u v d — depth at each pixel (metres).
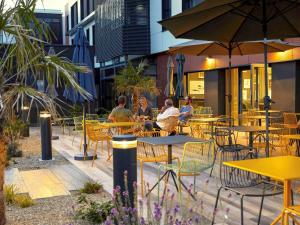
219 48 9.30
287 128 8.52
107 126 8.37
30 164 8.39
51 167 8.02
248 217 4.68
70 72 4.43
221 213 4.78
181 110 12.27
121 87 17.03
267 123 5.87
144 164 7.95
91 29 29.17
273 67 12.70
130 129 9.09
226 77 15.62
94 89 9.47
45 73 4.29
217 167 7.23
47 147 8.91
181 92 14.41
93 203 4.79
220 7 5.38
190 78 17.88
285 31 6.84
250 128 7.05
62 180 6.78
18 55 4.01
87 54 9.55
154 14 18.72
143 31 19.03
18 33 3.95
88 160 8.78
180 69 14.45
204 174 6.87
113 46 20.80
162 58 18.61
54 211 4.95
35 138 13.40
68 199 5.52
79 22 32.06
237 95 15.12
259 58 13.30
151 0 18.95
